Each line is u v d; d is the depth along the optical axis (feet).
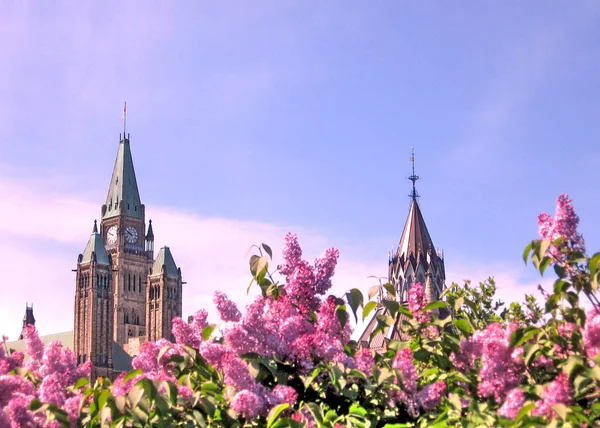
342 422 29.81
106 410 27.48
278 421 27.58
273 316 32.60
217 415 29.22
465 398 29.35
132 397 27.53
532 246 29.84
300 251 35.09
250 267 34.35
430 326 33.17
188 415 28.35
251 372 29.07
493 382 29.30
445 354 32.42
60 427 31.04
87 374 37.35
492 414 26.66
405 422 30.30
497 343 29.50
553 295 30.09
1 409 29.14
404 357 30.55
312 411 28.14
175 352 33.86
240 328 29.96
